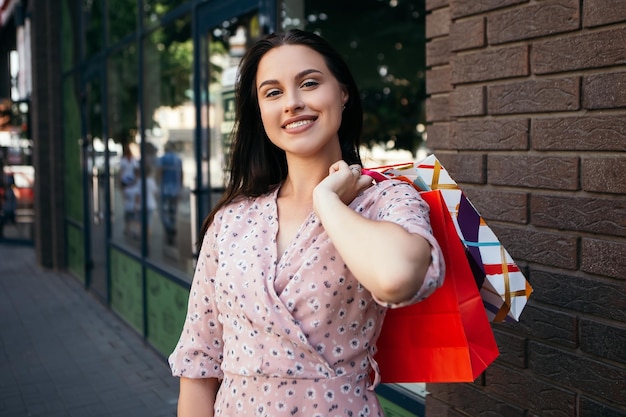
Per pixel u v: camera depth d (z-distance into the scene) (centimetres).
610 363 170
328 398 128
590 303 175
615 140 166
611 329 169
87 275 776
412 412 265
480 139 206
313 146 136
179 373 148
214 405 146
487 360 135
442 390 224
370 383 137
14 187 1245
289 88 136
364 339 131
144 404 431
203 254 148
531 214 191
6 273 918
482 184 207
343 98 146
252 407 133
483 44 201
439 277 109
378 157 652
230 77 400
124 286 629
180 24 480
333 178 126
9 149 1244
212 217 151
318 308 128
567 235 181
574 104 175
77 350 550
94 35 714
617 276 168
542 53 183
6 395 451
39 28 907
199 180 450
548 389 186
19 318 661
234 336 137
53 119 902
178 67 488
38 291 791
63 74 876
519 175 193
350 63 666
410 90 666
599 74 169
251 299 132
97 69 704
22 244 1231
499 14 195
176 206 490
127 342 567
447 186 139
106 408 426
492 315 145
